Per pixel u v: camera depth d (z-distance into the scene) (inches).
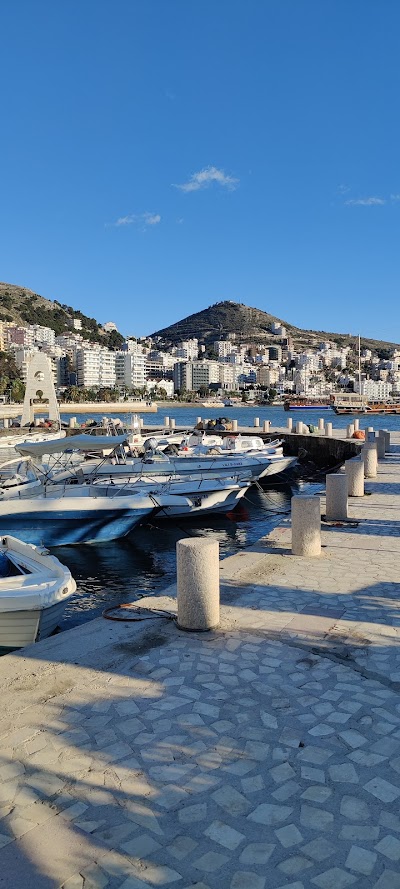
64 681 205.0
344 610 280.5
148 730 173.2
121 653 229.1
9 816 136.0
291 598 299.1
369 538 443.2
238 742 166.7
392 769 153.9
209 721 178.1
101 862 122.3
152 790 145.4
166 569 553.0
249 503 914.7
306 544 388.8
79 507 606.9
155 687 200.2
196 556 251.0
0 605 287.3
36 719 179.6
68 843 127.6
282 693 195.9
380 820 134.2
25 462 748.0
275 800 141.4
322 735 170.4
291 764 156.1
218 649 232.7
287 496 999.6
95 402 5753.0
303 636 246.7
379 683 203.5
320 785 147.0
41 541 609.0
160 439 1080.2
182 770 153.7
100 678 207.5
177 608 268.7
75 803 140.6
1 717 181.0
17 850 125.5
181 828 132.0
